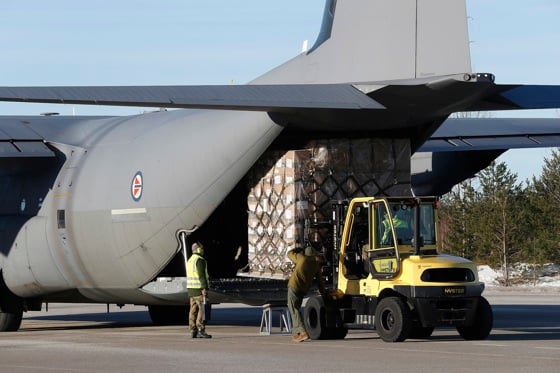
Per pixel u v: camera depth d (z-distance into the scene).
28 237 24.75
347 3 20.09
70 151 24.47
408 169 21.42
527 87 17.89
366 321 18.95
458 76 16.98
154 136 22.80
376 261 18.83
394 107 18.98
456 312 18.06
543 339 18.75
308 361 14.79
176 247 21.95
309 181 21.14
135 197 22.33
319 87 18.25
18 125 25.11
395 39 19.16
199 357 15.64
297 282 18.81
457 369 13.56
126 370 13.94
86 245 23.56
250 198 22.19
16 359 15.77
